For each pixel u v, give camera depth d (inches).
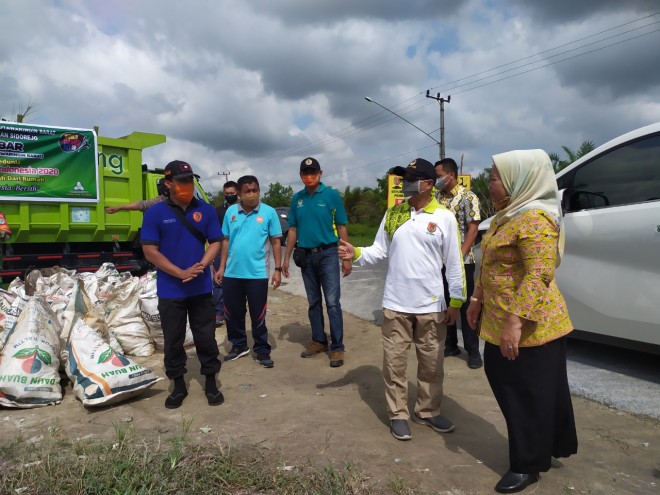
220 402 159.8
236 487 105.9
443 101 1085.8
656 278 162.2
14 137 338.3
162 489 103.0
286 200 2471.7
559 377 108.1
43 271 281.4
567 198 193.2
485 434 136.6
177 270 152.8
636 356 194.2
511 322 101.3
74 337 167.9
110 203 383.6
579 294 185.5
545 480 112.5
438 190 191.3
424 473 115.0
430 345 137.6
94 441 128.9
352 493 105.1
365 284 369.1
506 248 105.7
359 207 1728.6
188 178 155.9
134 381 160.7
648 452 125.3
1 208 340.2
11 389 152.6
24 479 108.6
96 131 374.9
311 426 140.9
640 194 171.0
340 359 201.2
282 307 317.1
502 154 106.7
